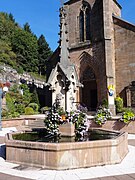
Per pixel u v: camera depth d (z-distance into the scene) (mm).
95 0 30797
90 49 30141
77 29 32500
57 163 6645
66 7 33344
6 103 26125
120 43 29078
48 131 9430
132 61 28031
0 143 11672
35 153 7043
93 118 16438
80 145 6879
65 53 11320
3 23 75625
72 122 9172
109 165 7191
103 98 27703
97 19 30266
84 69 30797
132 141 12000
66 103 10477
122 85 28312
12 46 69688
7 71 38156
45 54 79500
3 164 7352
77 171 6516
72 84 10875
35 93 35438
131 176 6035
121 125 15336
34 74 70000
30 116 24578
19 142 7445
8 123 19734
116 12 32469
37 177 5977
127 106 27344
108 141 7371
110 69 27469
